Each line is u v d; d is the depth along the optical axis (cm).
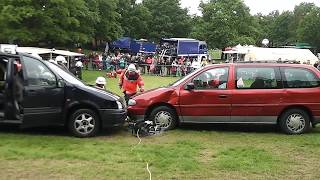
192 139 989
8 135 989
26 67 973
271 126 1177
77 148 874
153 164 759
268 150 893
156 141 964
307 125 1074
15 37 3278
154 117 1086
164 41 5462
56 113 979
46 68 991
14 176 682
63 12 3428
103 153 836
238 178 691
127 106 1102
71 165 747
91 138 987
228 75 1081
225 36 7438
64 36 3550
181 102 1077
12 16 3170
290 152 880
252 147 912
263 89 1072
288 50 4278
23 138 959
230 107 1066
